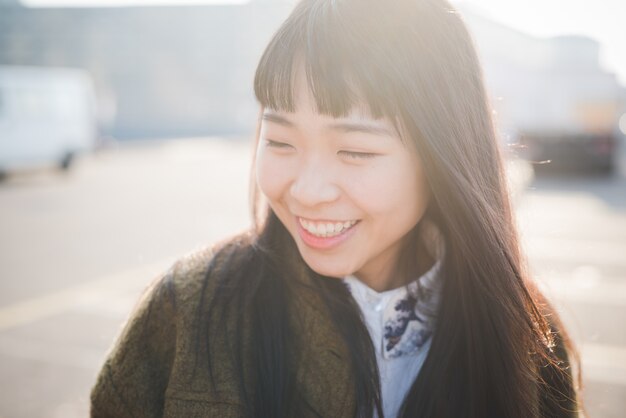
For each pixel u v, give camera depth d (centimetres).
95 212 756
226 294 82
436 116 76
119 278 456
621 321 350
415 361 89
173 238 602
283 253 84
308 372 82
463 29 82
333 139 74
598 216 682
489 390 87
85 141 1246
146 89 3341
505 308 85
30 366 302
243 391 80
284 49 74
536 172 1056
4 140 1052
